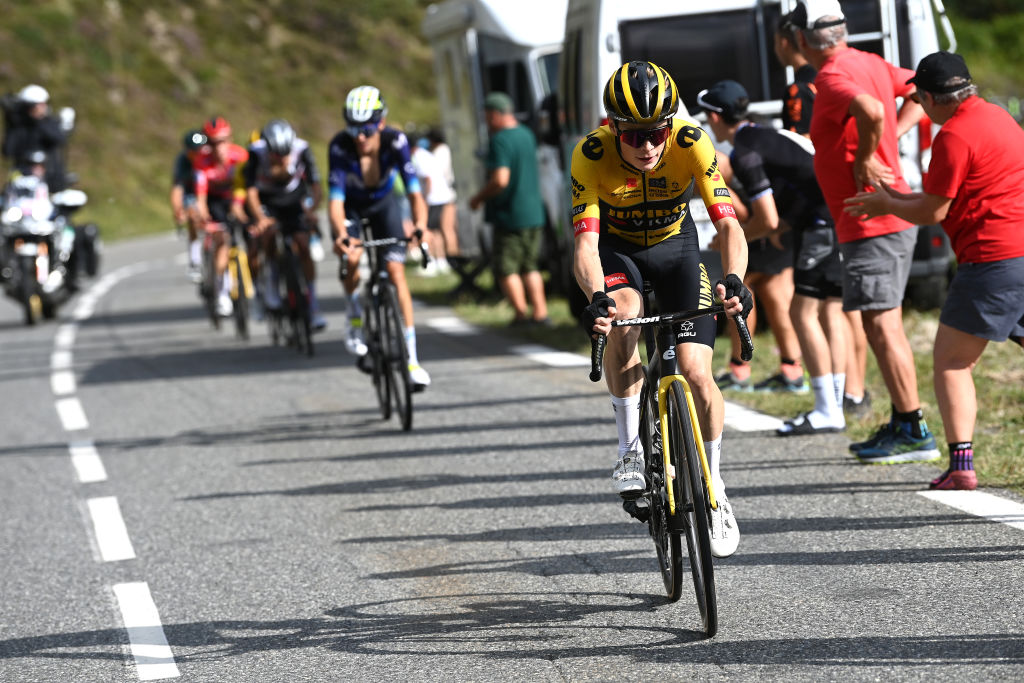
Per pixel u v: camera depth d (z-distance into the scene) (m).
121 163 149.88
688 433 15.02
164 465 28.22
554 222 47.47
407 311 29.53
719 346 35.72
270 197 40.91
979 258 19.38
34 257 57.34
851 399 26.28
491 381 34.72
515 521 21.44
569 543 19.95
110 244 124.00
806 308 25.06
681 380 15.38
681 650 15.16
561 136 42.06
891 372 22.55
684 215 16.75
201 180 48.31
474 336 43.53
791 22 26.19
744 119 25.98
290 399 35.06
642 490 16.20
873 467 22.56
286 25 194.50
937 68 19.11
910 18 35.56
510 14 48.84
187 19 185.00
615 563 18.78
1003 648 14.39
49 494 26.42
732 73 36.06
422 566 19.52
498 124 42.28
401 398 29.62
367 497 23.91
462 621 16.94
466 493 23.53
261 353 44.41
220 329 51.94
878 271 22.27
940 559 17.55
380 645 16.33
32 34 160.12
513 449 26.66
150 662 16.45
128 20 176.00
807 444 24.58
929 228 36.09
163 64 172.12
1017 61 148.00
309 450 28.42
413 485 24.48
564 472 24.41
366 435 29.48
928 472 21.92
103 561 21.28
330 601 18.27
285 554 20.78
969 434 20.27
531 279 43.16
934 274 36.44
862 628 15.35
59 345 50.47
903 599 16.20
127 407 35.88
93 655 16.91
